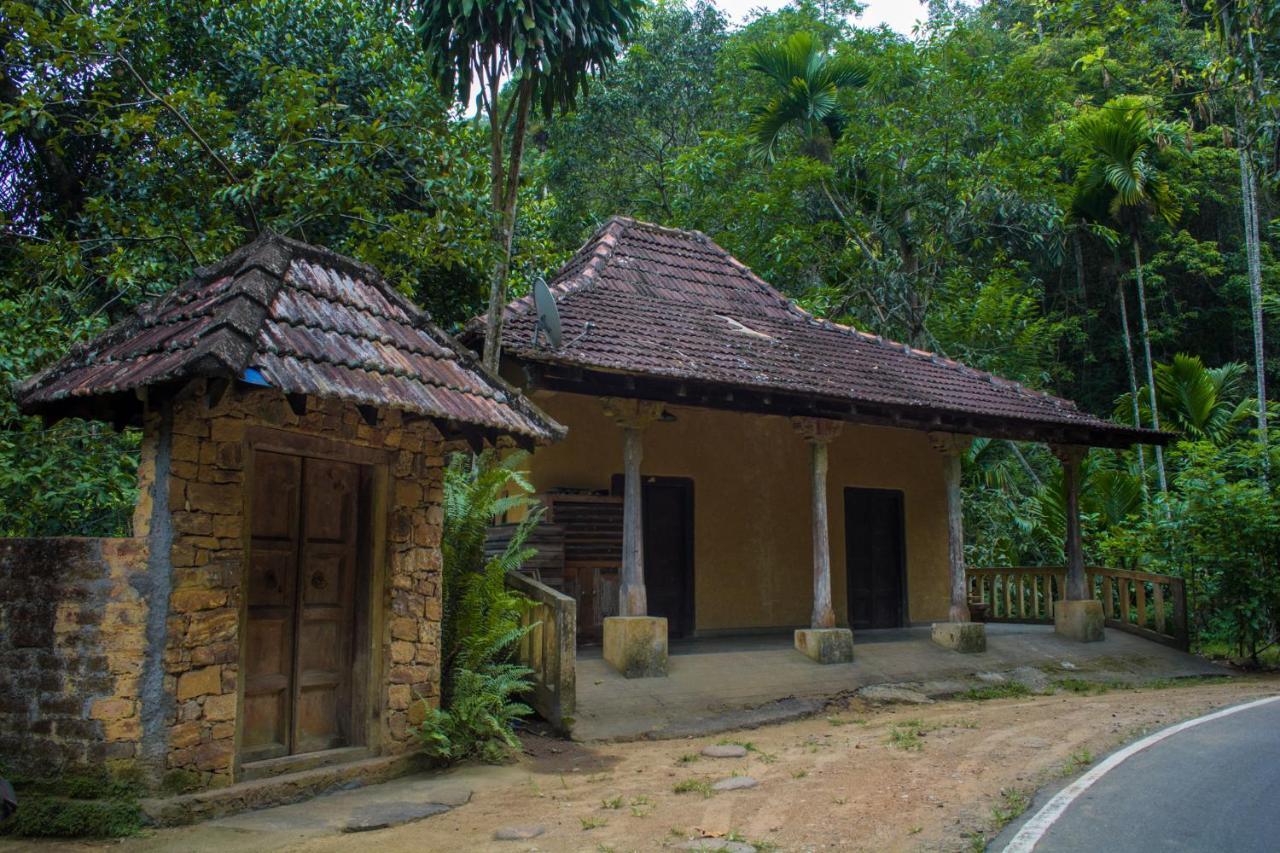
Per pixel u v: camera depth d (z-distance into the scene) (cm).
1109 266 2792
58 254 1037
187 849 529
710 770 755
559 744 861
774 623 1430
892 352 1520
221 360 553
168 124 1167
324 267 770
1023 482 2286
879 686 1145
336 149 1228
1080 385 3181
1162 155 2727
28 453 857
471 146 1219
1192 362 2281
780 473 1473
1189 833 544
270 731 671
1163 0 3003
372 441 734
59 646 593
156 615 587
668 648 1223
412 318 805
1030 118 2319
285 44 1454
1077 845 522
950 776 700
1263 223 3008
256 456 668
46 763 586
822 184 2255
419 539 768
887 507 1598
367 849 538
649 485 1345
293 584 692
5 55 1066
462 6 955
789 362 1278
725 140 2381
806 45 2320
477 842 556
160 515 596
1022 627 1617
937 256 2323
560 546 1131
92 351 675
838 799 643
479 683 795
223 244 1116
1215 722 906
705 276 1503
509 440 834
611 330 1156
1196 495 1542
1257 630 1491
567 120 2669
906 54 2255
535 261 1429
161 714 582
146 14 1201
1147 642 1516
